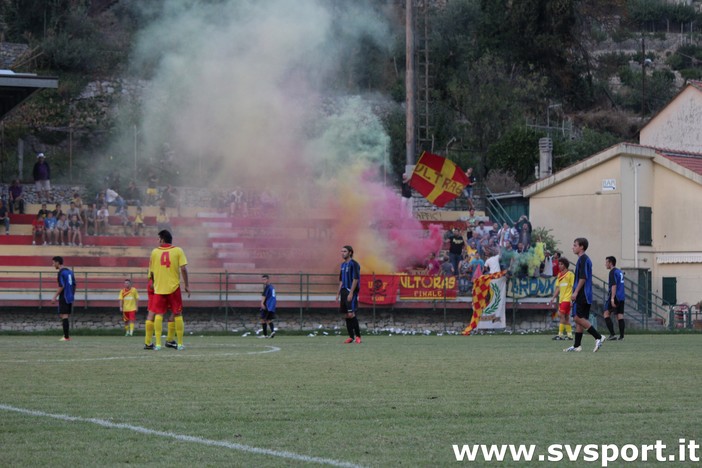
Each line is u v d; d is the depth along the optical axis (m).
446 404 11.30
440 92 72.94
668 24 116.12
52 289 38.84
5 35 67.50
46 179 50.41
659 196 53.44
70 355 19.70
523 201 58.03
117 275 42.16
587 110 84.56
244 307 39.44
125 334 35.75
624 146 52.25
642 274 52.78
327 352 21.59
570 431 9.39
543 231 50.75
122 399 11.66
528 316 42.84
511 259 43.97
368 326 40.72
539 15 80.38
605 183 53.09
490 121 68.06
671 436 9.14
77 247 43.38
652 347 24.94
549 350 23.14
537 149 65.00
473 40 79.19
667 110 65.81
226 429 9.40
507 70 79.06
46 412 10.52
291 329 40.00
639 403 11.49
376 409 10.84
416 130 56.47
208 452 8.17
